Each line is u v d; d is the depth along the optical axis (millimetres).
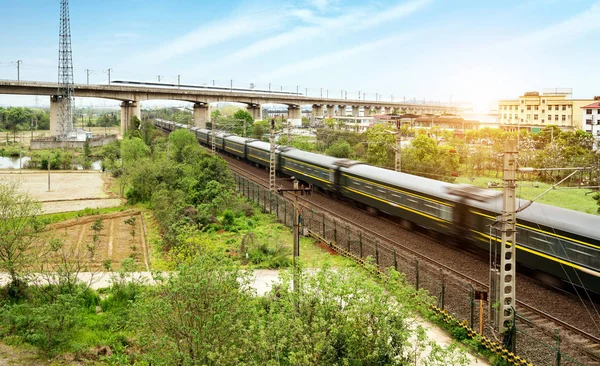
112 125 194125
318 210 42875
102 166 78938
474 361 19562
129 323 19484
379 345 15320
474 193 29312
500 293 19781
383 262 29078
